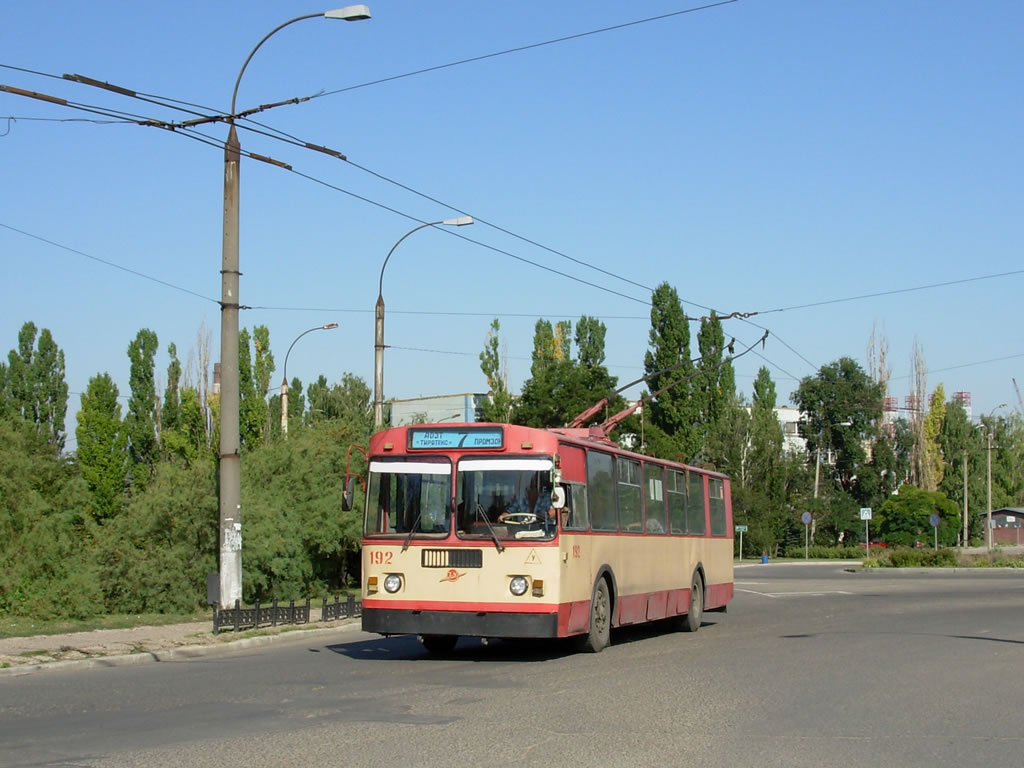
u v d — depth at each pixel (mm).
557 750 8977
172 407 61562
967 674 14398
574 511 16375
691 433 69875
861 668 15023
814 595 35594
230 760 8461
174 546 26094
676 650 17766
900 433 101625
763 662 15766
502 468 15688
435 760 8516
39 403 62062
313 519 29859
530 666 15297
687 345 70500
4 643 17812
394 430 16266
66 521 24984
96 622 21938
